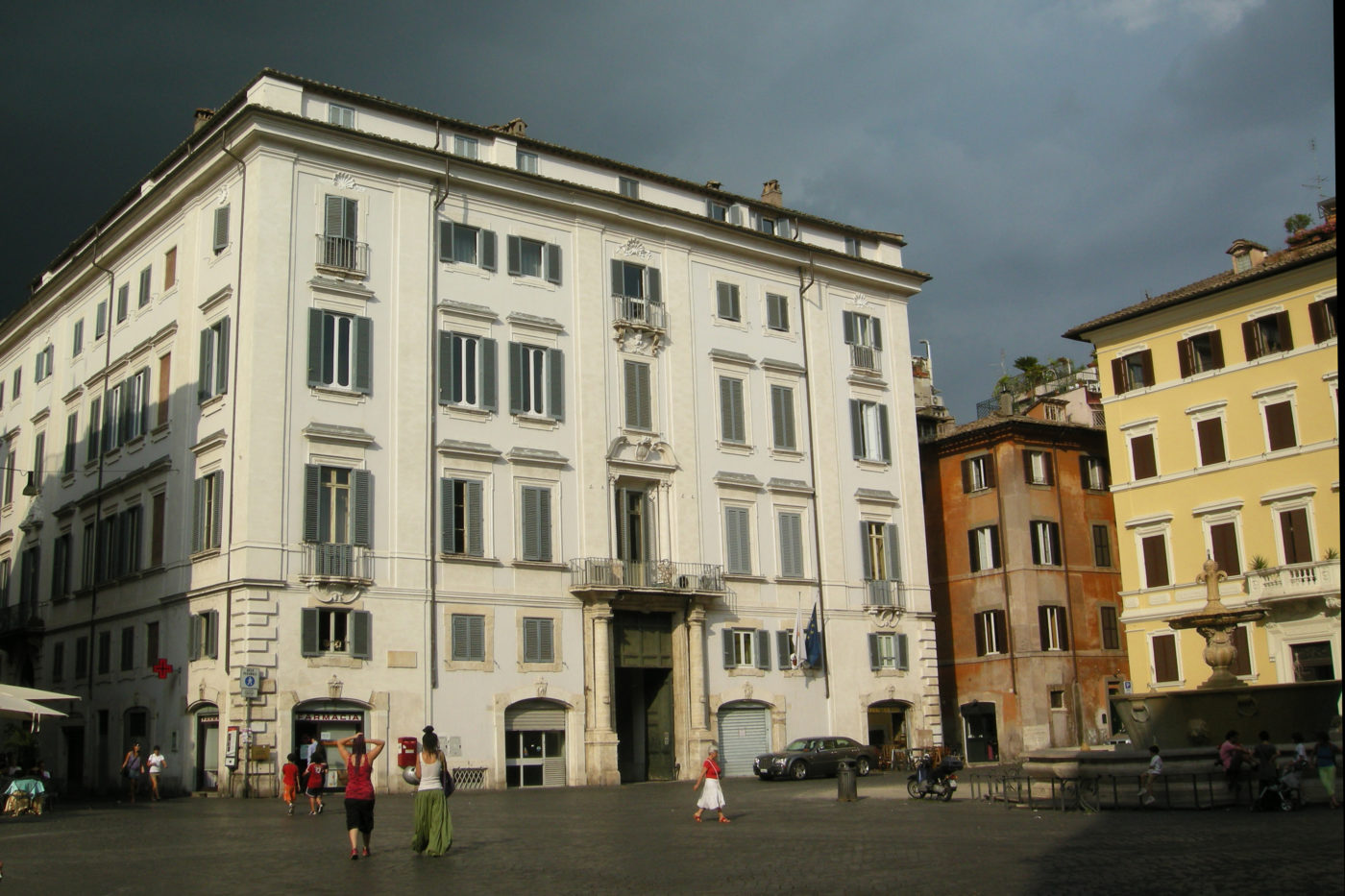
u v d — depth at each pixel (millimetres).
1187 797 24141
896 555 51438
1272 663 44938
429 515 39094
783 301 50750
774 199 55094
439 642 38531
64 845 21203
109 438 45250
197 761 36750
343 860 18094
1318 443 44906
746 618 46250
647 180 47750
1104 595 56938
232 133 38688
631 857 18109
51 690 46750
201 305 39750
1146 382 50875
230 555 36031
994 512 55969
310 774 28703
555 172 45031
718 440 47062
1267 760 22531
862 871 15797
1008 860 16562
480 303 41844
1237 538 47156
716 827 23297
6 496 54625
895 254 55719
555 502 42094
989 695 55031
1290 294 46344
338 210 39156
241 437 36438
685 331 47094
